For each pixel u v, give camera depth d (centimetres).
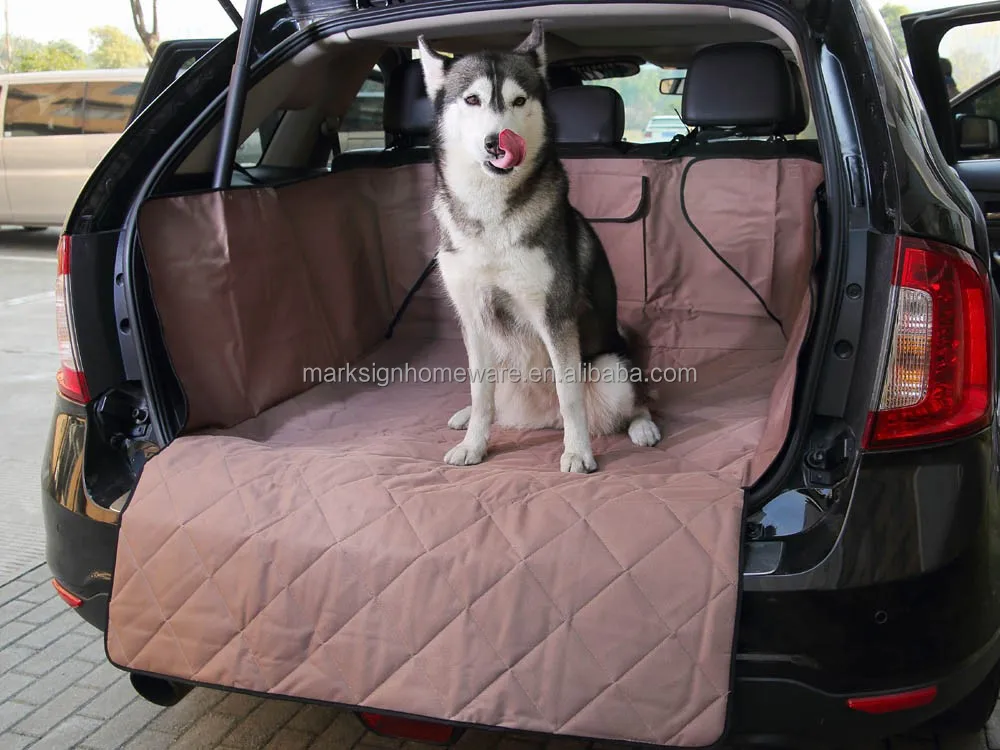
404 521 157
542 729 144
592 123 302
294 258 252
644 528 148
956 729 181
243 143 277
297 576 157
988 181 371
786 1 204
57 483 184
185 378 207
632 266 303
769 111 264
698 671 138
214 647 162
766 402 250
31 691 218
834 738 143
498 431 253
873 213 158
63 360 190
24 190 970
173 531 166
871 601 138
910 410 144
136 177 210
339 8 251
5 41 2128
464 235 222
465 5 235
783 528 148
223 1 231
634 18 230
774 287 292
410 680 150
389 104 316
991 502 149
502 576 147
